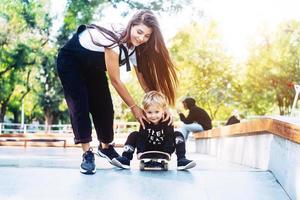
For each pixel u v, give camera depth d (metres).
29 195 2.82
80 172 3.64
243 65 32.09
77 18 20.70
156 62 3.94
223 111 34.84
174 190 3.05
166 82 4.04
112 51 3.64
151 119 3.97
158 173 3.77
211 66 31.73
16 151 8.92
